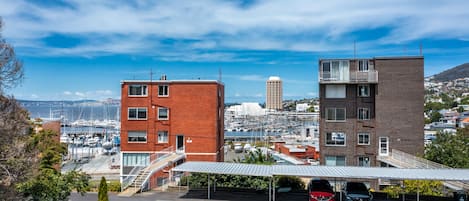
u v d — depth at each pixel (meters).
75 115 183.25
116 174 64.25
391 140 41.75
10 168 17.11
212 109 44.69
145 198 30.36
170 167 41.12
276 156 60.19
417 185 28.89
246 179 34.44
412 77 41.69
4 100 17.33
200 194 32.03
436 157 38.91
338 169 29.83
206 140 44.50
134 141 45.34
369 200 26.84
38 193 21.77
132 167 45.09
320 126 43.75
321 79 43.09
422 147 41.28
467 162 37.28
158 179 41.53
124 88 45.62
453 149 39.00
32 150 18.88
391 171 28.39
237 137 159.25
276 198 30.58
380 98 42.03
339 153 43.12
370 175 26.59
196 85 44.97
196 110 44.81
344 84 43.25
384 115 41.94
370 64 42.59
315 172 28.08
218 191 33.38
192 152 44.53
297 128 174.00
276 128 181.00
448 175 26.36
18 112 17.81
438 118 162.12
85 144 109.50
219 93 47.91
